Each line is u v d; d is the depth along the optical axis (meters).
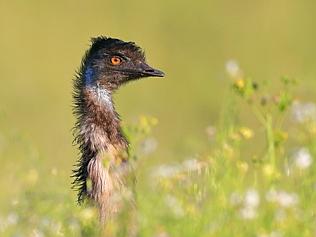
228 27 42.19
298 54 40.03
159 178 15.75
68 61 40.19
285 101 16.41
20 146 18.56
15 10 41.47
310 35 41.12
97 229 15.22
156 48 41.41
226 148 16.00
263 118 16.61
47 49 40.50
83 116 16.11
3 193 17.03
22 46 40.56
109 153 15.79
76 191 16.84
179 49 41.34
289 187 15.62
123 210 15.06
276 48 40.56
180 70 40.00
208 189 15.39
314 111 16.64
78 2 42.12
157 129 31.88
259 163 15.92
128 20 42.06
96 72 16.52
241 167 15.70
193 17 42.28
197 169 15.86
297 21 41.69
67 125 33.03
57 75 39.19
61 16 41.62
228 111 17.19
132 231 14.99
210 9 43.00
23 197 15.90
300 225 14.55
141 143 16.61
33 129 32.34
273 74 36.69
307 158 15.65
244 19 42.16
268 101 16.55
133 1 42.50
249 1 42.44
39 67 39.50
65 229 15.00
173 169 15.87
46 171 17.31
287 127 17.75
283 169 16.33
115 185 15.53
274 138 16.33
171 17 42.28
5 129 20.25
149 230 14.77
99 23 41.69
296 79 17.02
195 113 34.91
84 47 40.81
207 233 14.40
